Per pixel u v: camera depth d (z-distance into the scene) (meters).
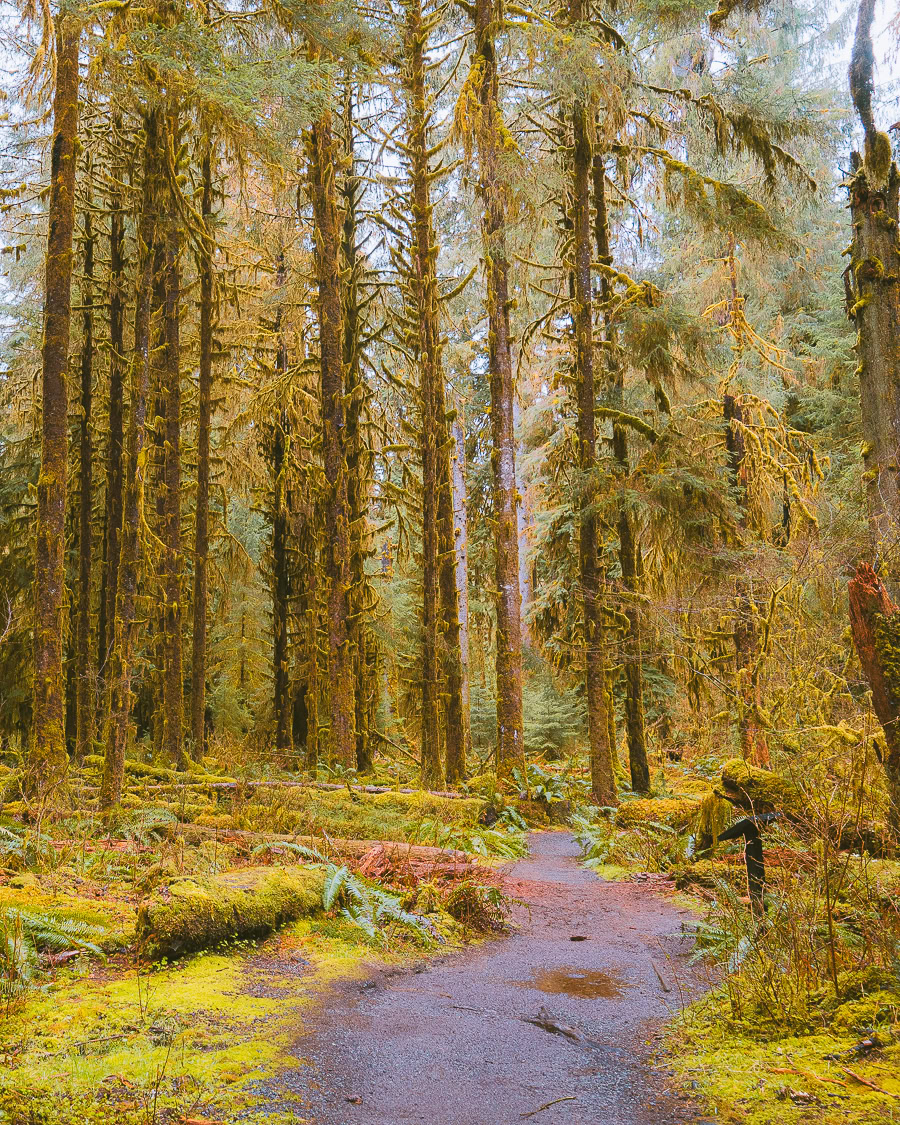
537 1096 3.80
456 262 21.28
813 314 23.36
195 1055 3.91
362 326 21.03
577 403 17.34
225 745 20.58
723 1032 4.41
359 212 19.64
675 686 20.77
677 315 15.12
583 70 12.80
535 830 14.24
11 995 4.44
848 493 16.73
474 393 26.89
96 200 19.95
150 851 8.25
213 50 9.01
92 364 21.19
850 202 7.86
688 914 7.81
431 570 16.78
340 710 17.77
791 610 13.60
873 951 4.68
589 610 15.62
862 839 5.67
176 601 16.75
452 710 18.33
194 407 21.45
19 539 21.14
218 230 19.97
